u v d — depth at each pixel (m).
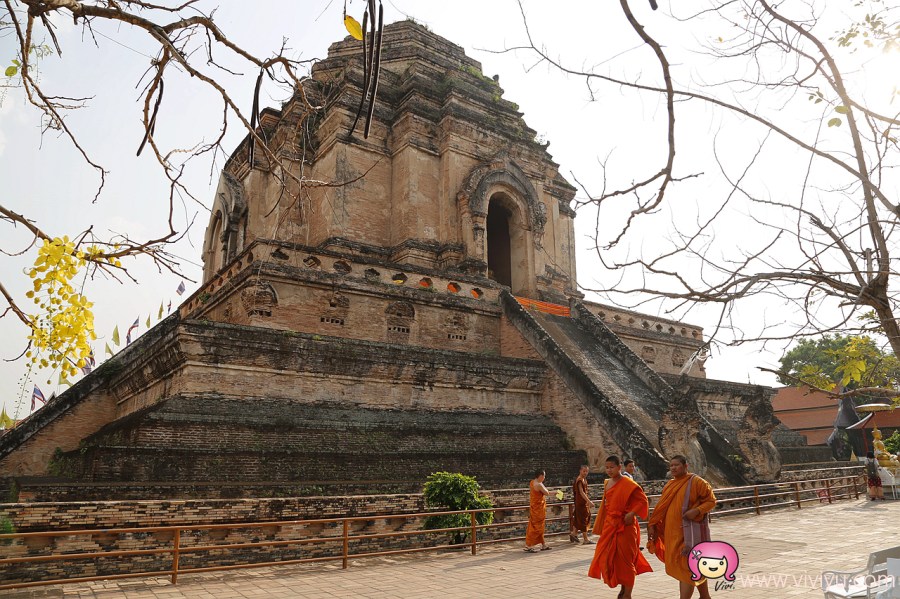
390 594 9.75
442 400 21.95
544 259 33.88
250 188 33.78
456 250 30.97
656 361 35.94
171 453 14.37
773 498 21.66
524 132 36.88
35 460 20.72
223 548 10.38
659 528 8.72
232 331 17.88
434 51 38.38
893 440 39.22
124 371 21.06
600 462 21.16
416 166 32.00
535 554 13.53
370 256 30.78
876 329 6.61
